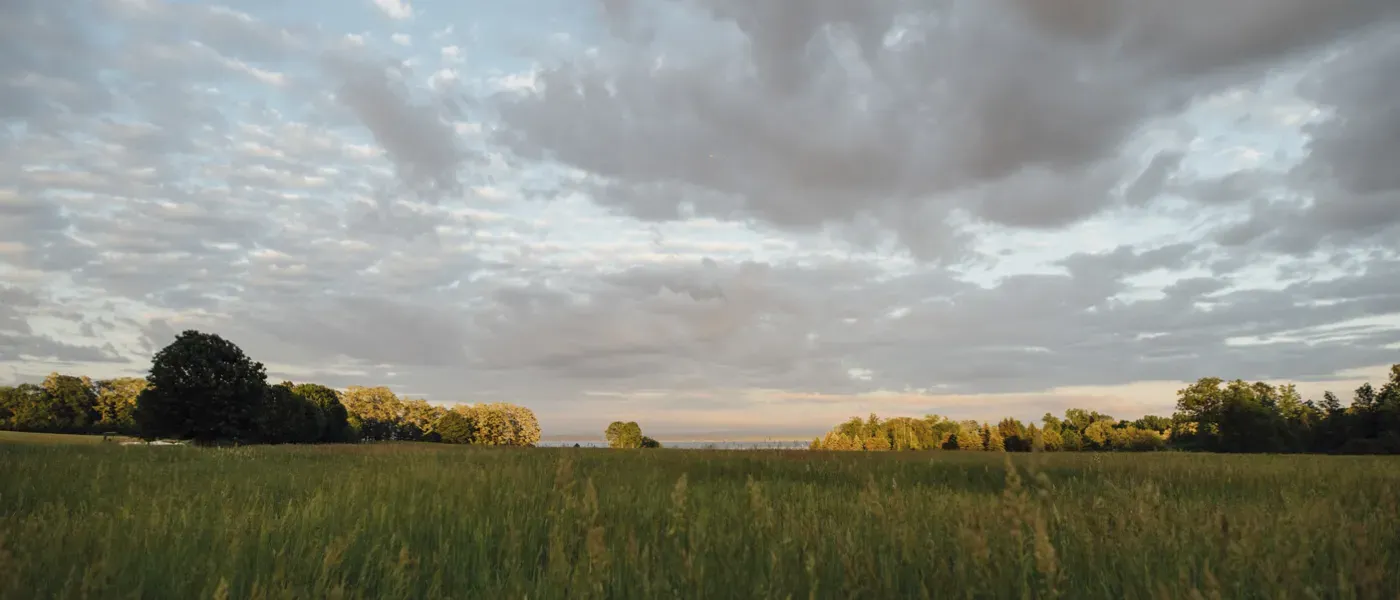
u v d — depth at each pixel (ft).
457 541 16.79
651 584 12.21
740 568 13.35
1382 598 11.37
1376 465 51.93
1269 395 235.40
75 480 29.73
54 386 358.23
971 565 12.56
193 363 185.26
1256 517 16.02
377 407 511.40
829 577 12.30
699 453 64.34
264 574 13.14
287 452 66.54
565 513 19.56
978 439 245.86
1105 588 11.79
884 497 21.56
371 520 19.10
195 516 18.90
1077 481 34.94
